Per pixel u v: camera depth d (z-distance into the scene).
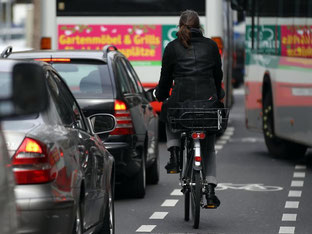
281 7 37.09
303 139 33.94
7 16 148.00
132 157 25.23
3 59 16.42
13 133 14.20
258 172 33.31
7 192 10.55
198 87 21.81
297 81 34.50
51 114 15.05
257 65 41.22
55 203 14.06
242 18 46.72
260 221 22.73
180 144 22.48
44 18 43.62
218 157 38.53
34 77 9.20
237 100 83.00
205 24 43.53
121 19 43.47
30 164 14.02
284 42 36.53
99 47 43.59
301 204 25.59
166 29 43.38
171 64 22.06
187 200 22.61
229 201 26.20
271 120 38.97
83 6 43.59
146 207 25.05
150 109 28.97
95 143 17.59
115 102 24.89
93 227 16.94
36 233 13.89
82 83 25.17
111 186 19.36
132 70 28.97
